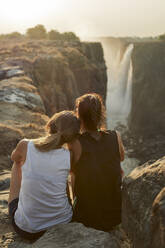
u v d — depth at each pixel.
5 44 55.94
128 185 2.97
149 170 2.86
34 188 3.08
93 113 3.14
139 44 97.31
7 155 8.53
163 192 2.36
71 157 3.18
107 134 3.25
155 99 91.88
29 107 14.16
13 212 3.35
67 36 87.81
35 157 3.07
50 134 3.15
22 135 9.55
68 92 31.88
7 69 21.73
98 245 2.79
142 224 2.59
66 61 36.34
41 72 29.88
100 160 3.15
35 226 3.15
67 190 3.54
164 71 92.06
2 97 14.36
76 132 3.06
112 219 3.24
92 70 44.97
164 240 2.13
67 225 3.15
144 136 77.31
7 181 5.73
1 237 3.43
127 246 2.87
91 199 3.20
